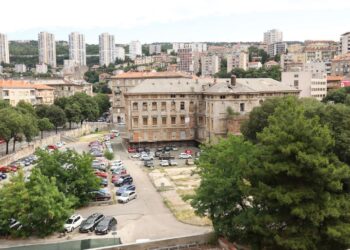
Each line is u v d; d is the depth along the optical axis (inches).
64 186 2568.9
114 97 7829.7
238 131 4409.5
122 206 2701.8
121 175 3464.6
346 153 2303.2
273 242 1598.2
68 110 6688.0
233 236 1868.8
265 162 1619.1
